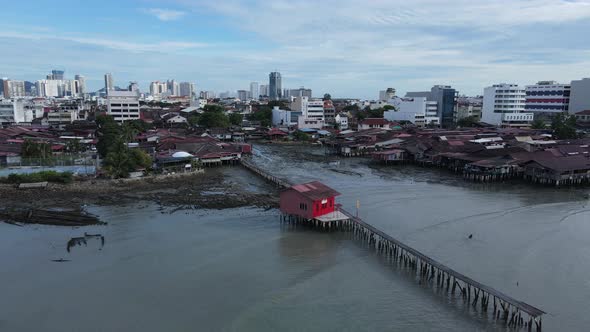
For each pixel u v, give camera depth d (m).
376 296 37.53
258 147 139.62
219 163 102.25
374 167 103.56
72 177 75.12
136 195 69.44
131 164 80.56
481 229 54.91
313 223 55.59
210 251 46.88
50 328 32.41
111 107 176.88
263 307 35.41
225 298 36.88
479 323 33.59
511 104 197.25
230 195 70.62
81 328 32.44
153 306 35.50
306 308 35.41
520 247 48.69
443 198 71.62
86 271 41.66
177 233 52.50
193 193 71.69
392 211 63.28
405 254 45.31
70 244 47.78
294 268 42.94
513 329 32.75
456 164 97.38
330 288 38.84
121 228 54.03
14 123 168.38
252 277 40.78
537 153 94.38
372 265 43.94
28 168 81.12
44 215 56.75
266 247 48.41
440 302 36.62
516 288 38.94
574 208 65.44
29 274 40.94
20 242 48.78
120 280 39.91
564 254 46.78
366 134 144.00
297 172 95.31
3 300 36.22
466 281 36.78
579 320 34.03
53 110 190.88
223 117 172.38
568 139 132.50
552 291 38.53
